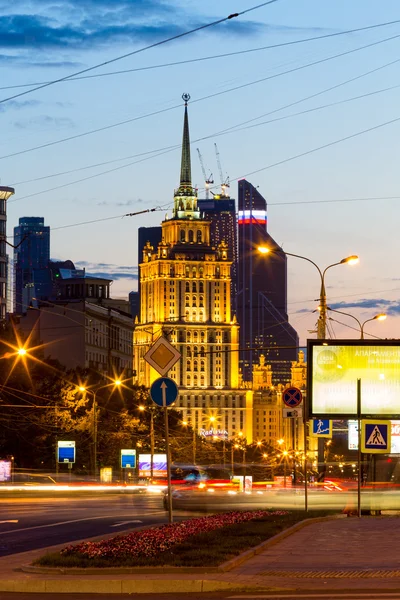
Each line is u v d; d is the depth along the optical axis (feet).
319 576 115.24
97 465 601.62
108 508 280.31
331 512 232.12
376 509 239.09
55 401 528.63
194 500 262.06
